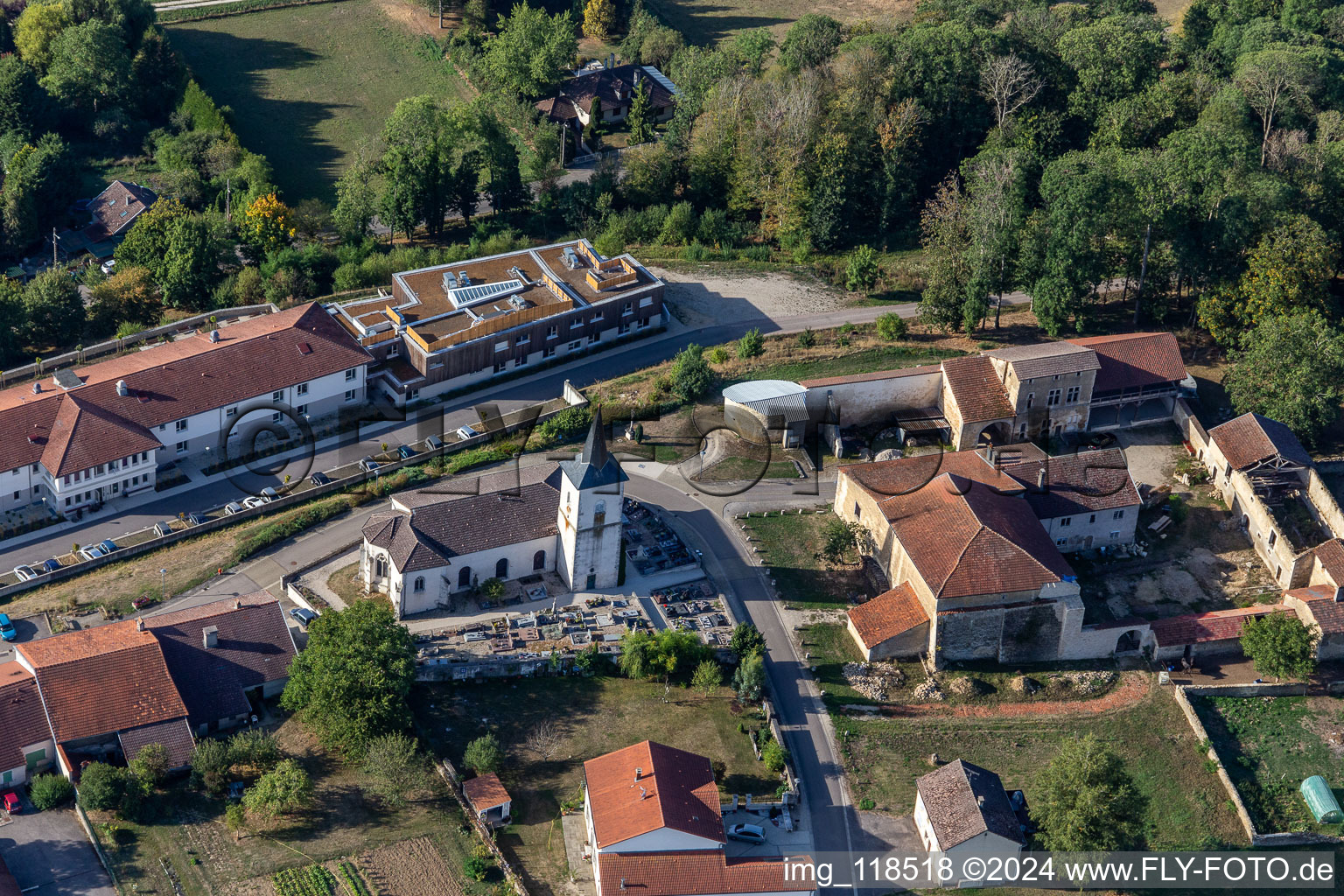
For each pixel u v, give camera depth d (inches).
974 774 4463.6
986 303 6948.8
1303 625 5182.1
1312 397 6112.2
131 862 4200.3
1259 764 4847.4
